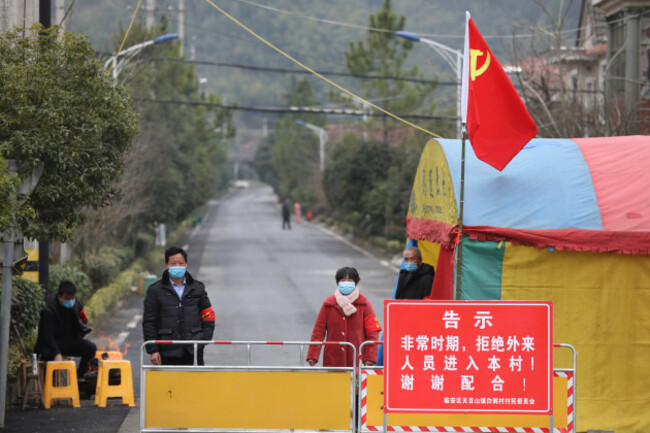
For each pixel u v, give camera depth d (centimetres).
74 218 2850
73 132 2727
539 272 2777
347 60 14812
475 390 2261
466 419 2294
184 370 2422
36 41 2811
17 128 2667
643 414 2759
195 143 13775
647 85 6806
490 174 2909
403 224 11831
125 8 7888
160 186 10262
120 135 2855
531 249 2764
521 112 2775
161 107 11438
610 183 2877
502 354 2261
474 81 2773
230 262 10806
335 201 15562
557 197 2833
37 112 2645
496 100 2775
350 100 15412
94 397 3497
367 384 2416
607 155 2998
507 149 2775
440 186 3033
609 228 2748
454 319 2262
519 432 2300
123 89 2886
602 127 6084
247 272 9606
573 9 12794
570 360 2777
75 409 3138
